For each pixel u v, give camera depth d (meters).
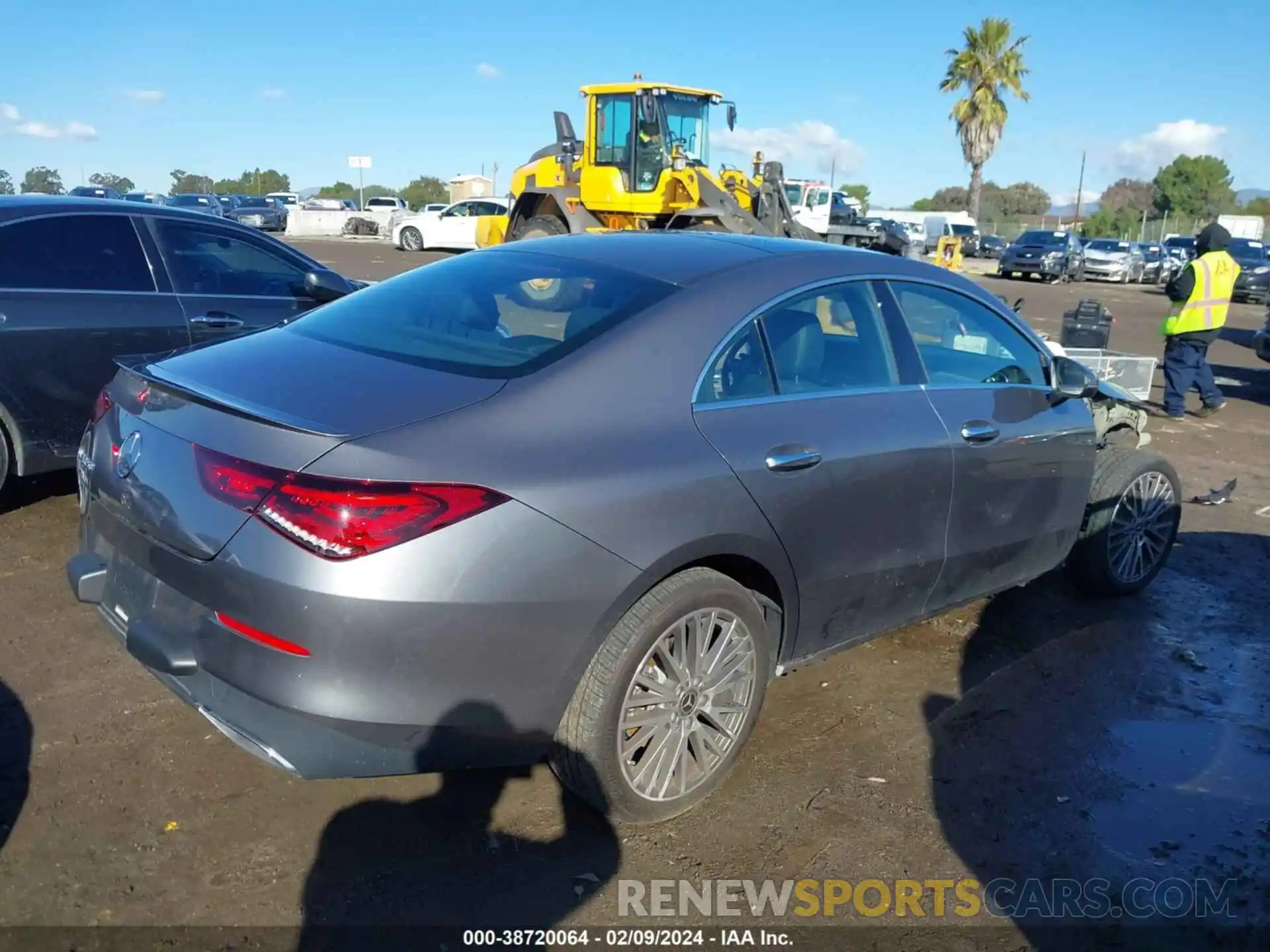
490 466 2.63
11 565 4.80
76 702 3.66
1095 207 94.56
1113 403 5.42
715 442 3.06
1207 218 68.31
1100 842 3.19
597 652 2.85
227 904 2.73
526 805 3.23
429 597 2.52
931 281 4.05
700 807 3.27
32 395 5.09
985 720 3.91
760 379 3.31
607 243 3.79
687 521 2.91
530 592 2.63
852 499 3.43
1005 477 4.08
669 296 3.23
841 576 3.50
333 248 32.03
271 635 2.53
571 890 2.86
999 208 87.56
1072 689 4.19
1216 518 6.61
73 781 3.21
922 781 3.48
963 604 4.20
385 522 2.49
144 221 5.58
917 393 3.79
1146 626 4.86
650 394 3.01
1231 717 4.01
